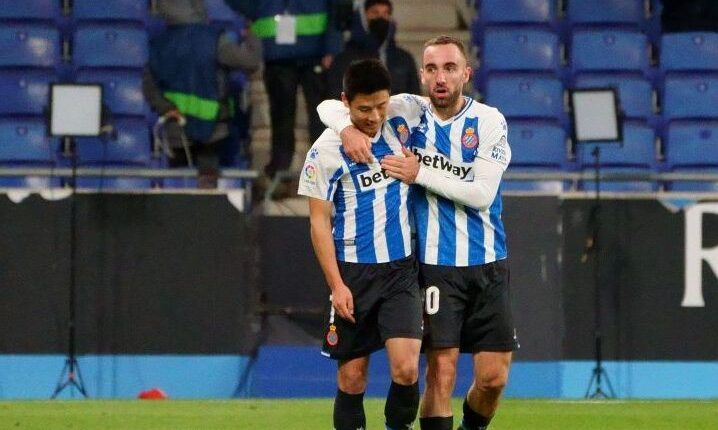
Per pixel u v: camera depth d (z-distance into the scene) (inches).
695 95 1998.0
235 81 1889.8
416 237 943.0
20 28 2042.3
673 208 1603.1
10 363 1562.5
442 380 935.0
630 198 1600.6
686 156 1932.8
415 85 1815.9
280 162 1817.2
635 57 2082.9
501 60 2080.5
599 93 1572.3
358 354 924.0
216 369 1577.3
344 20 1844.2
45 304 1567.4
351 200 913.5
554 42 2092.8
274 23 1825.8
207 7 2128.4
